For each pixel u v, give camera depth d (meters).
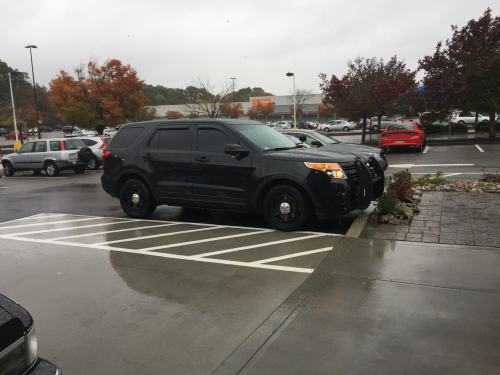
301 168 6.12
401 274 4.41
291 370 2.80
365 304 3.75
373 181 6.75
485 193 8.31
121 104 40.59
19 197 11.76
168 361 3.01
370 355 2.93
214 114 34.69
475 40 21.92
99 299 4.16
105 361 3.04
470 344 3.02
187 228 6.94
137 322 3.63
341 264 4.79
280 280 4.46
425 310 3.58
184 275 4.73
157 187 7.40
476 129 33.16
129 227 7.19
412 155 18.94
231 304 3.92
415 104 25.23
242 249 5.61
